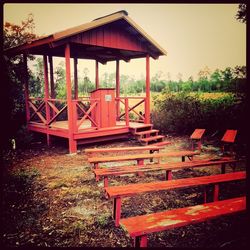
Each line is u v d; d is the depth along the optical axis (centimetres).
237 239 295
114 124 910
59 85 1381
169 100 1157
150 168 441
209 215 251
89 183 496
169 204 399
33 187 474
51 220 346
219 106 1009
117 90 1144
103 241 296
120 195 305
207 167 618
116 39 865
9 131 910
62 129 789
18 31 1312
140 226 228
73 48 980
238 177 387
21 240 296
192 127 1059
